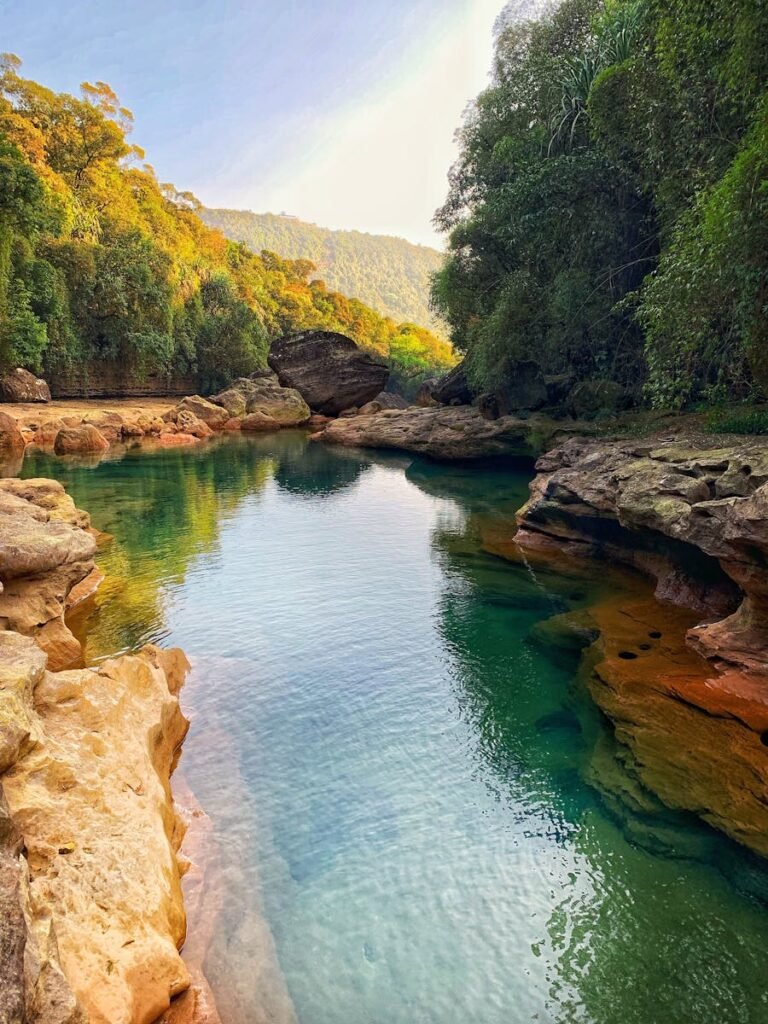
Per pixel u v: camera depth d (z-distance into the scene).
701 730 7.01
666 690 7.84
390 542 16.03
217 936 4.66
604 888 5.26
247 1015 4.10
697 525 9.36
